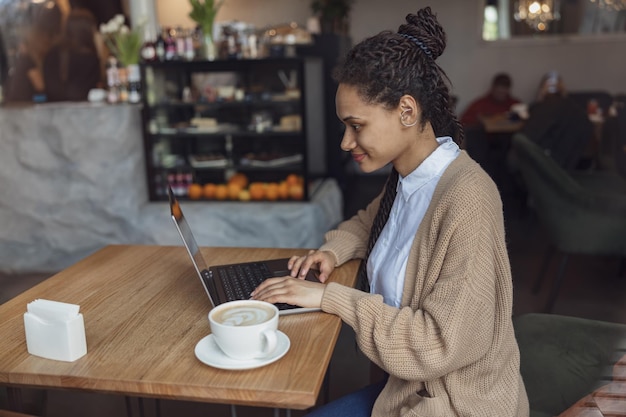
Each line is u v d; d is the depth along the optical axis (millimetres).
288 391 946
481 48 6875
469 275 1067
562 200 2859
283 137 3711
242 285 1399
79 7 5078
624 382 1134
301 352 1067
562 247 2926
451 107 1253
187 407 2240
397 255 1226
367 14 6840
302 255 1649
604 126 4918
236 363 1021
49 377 1018
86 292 1401
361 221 1618
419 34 1169
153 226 3691
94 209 3729
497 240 1117
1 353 1101
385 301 1254
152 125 3756
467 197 1104
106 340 1146
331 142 4992
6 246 3812
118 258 1646
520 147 3047
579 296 3311
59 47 4445
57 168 3715
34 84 4504
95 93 3902
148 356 1077
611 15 6664
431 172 1188
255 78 3621
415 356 1071
